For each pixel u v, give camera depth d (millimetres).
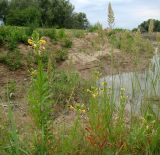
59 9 45219
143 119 4645
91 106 4844
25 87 9289
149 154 4344
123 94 5156
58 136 4480
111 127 4668
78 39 21094
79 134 4504
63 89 8492
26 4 48375
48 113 4105
